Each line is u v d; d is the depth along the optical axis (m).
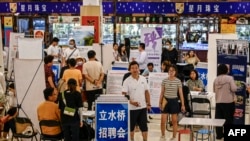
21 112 7.50
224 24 14.62
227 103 7.64
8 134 7.66
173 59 12.20
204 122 6.37
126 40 13.06
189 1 15.39
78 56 10.62
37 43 9.77
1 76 8.20
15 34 11.30
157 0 15.84
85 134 6.79
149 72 10.12
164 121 8.06
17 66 7.44
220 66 7.75
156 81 9.81
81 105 6.46
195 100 8.48
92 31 11.78
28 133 7.02
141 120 7.18
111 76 9.21
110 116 6.39
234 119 8.43
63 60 10.84
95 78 8.71
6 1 16.84
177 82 7.82
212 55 9.70
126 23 15.62
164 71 10.05
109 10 15.65
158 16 15.41
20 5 16.36
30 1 16.47
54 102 6.70
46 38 15.98
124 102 6.40
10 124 6.82
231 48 8.37
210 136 7.89
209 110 8.55
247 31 14.91
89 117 7.27
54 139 6.55
